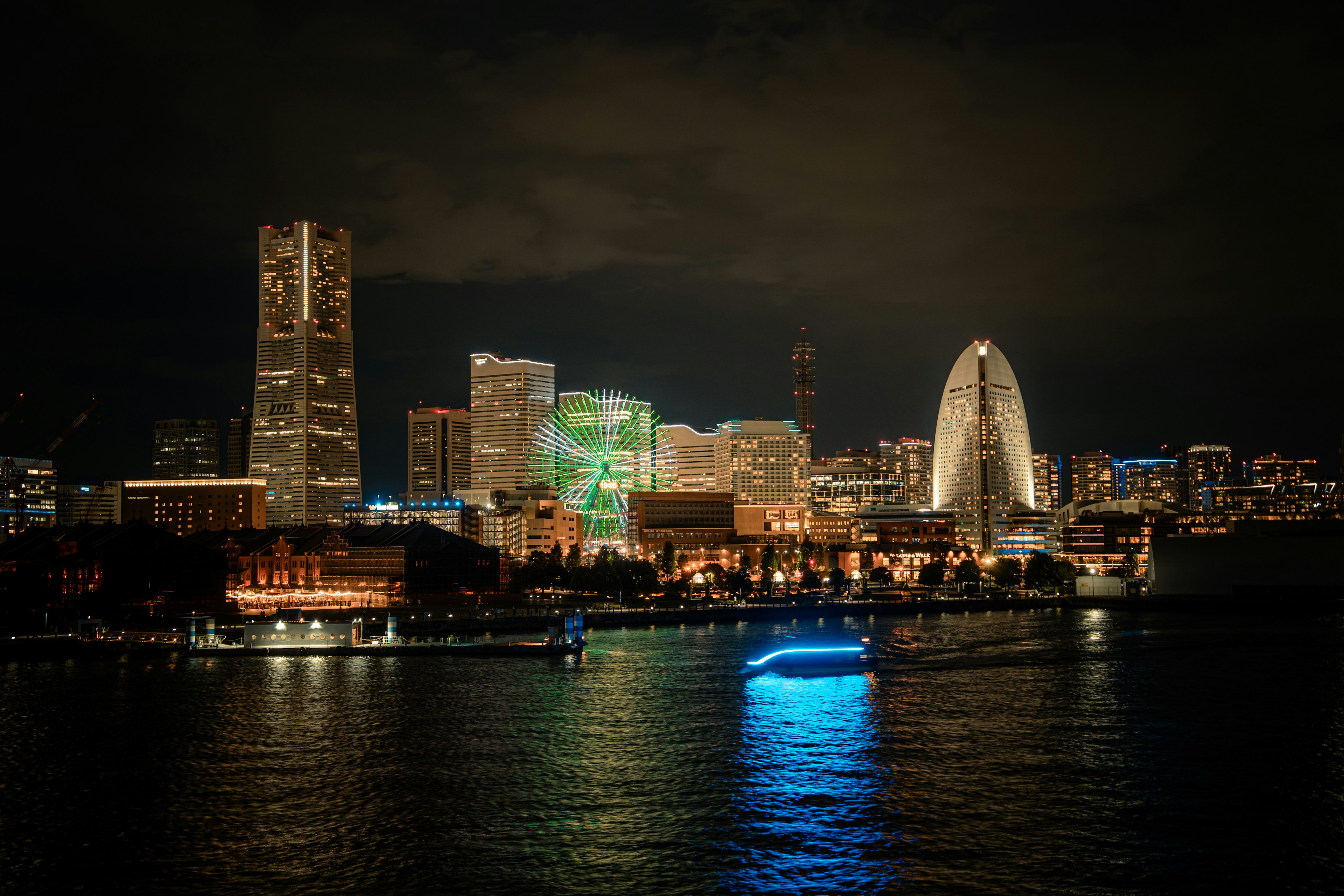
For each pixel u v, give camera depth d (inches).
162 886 3257.9
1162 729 5285.4
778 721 5526.6
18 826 3799.2
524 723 5477.4
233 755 4785.9
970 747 4933.6
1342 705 5930.1
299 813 3939.5
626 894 3171.8
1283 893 3171.8
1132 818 3841.0
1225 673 7224.4
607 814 3919.8
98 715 5654.5
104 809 3991.1
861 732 5255.9
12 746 4953.3
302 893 3193.9
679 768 4547.2
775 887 3223.4
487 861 3440.0
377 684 6697.8
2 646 7795.3
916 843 3595.0
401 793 4185.5
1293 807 3959.2
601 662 7815.0
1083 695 6314.0
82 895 3193.9
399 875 3321.9
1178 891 3184.1
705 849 3548.2
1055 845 3565.5
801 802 4055.1
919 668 7519.7
